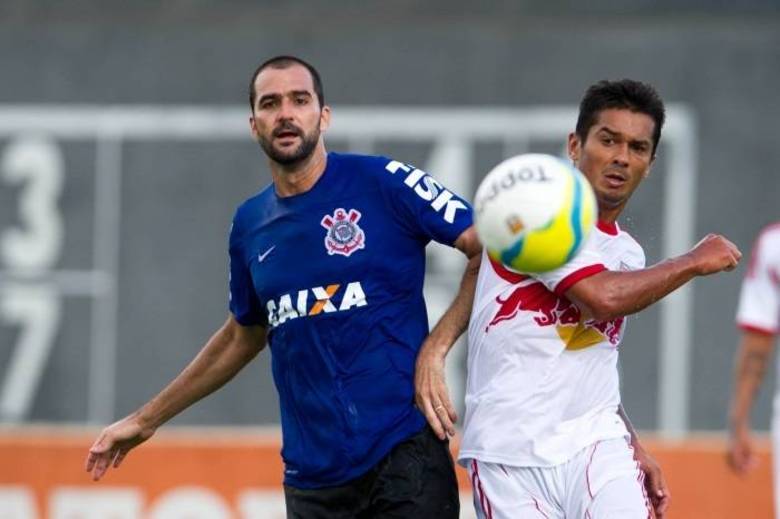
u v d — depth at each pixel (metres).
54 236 68.31
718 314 63.69
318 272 22.70
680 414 63.66
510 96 66.44
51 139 68.75
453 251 64.38
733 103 65.44
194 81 68.38
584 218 19.84
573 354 21.97
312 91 22.72
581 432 21.91
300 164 22.80
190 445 35.34
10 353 67.94
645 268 21.08
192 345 67.38
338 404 22.67
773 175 64.94
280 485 34.94
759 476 33.59
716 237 21.36
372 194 22.86
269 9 68.50
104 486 35.69
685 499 33.66
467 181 66.31
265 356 64.81
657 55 66.00
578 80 66.25
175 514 35.25
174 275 67.62
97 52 68.81
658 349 63.91
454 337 22.59
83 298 67.94
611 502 21.30
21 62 69.06
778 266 32.56
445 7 67.56
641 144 21.66
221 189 67.81
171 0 69.06
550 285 21.25
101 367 67.50
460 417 62.56
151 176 68.12
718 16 66.44
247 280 23.86
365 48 67.19
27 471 36.00
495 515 22.20
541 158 20.11
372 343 22.67
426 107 66.69
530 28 66.81
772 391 60.78
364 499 22.84
